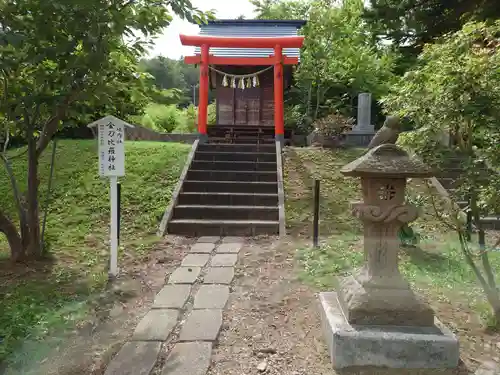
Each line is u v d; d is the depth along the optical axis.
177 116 18.89
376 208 3.18
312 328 3.66
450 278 4.73
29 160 5.67
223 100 14.38
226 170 9.30
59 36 4.29
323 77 16.23
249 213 7.63
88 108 5.52
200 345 3.34
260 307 4.11
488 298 3.74
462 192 3.71
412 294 3.21
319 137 11.63
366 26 11.58
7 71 4.69
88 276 5.11
